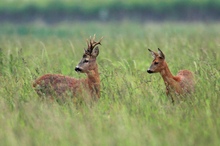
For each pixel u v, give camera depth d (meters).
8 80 44.78
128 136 32.31
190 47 58.31
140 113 36.72
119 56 57.44
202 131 32.94
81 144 31.36
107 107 39.03
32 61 52.88
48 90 41.12
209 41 72.31
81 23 176.75
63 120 35.47
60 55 59.03
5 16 184.12
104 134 32.72
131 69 49.28
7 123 35.31
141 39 85.75
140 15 182.62
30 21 183.12
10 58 51.97
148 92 40.31
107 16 183.62
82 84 41.41
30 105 37.09
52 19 183.38
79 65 41.38
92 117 36.09
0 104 39.25
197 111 36.88
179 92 41.44
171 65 51.53
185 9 179.62
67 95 40.50
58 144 31.59
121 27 151.50
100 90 41.78
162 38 75.38
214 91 39.97
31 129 33.97
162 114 36.50
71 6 185.75
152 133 32.78
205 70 44.00
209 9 178.25
